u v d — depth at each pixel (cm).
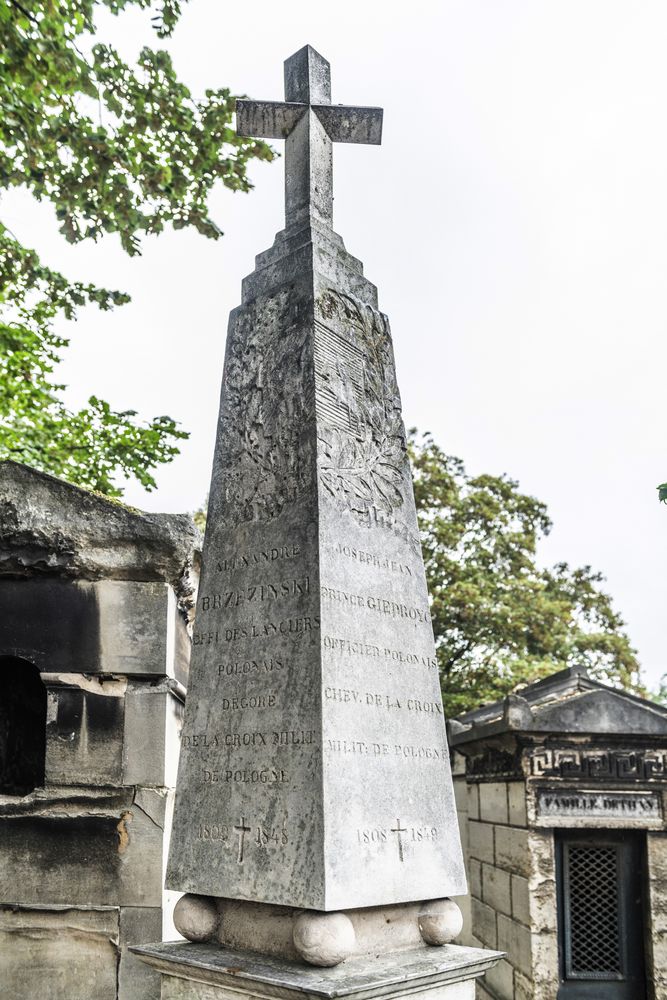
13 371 1227
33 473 607
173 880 423
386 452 485
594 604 2523
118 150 840
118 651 593
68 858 557
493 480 2477
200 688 448
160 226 930
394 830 402
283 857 381
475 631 2242
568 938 858
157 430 1327
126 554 605
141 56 833
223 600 455
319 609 407
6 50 752
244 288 518
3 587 598
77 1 768
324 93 535
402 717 431
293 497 440
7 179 852
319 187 514
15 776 625
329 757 383
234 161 920
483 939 1012
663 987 834
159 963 398
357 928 385
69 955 543
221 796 417
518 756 888
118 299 1027
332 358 470
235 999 370
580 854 884
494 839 979
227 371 508
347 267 507
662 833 867
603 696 873
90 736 579
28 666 636
